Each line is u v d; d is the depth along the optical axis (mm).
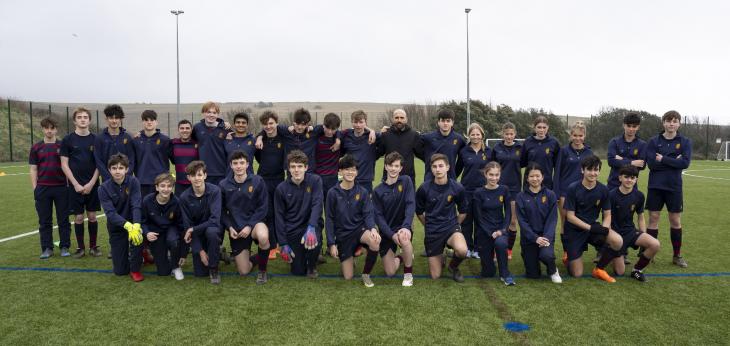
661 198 5168
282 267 4980
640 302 3826
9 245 5852
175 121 46406
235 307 3719
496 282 4398
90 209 5344
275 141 5562
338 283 4379
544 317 3506
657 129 29672
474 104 31938
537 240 4352
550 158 5547
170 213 4594
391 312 3609
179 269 4500
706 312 3607
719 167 20938
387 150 5602
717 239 6129
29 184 12852
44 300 3877
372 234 4254
